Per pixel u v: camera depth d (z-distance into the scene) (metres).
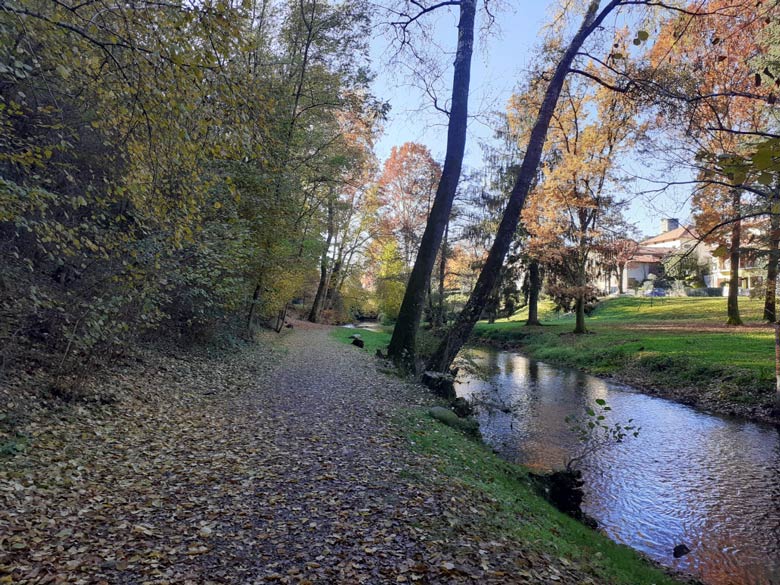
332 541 4.06
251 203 13.59
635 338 23.17
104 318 7.21
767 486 8.18
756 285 24.00
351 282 48.31
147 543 3.87
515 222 12.81
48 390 6.95
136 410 7.60
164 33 4.77
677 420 12.40
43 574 3.27
